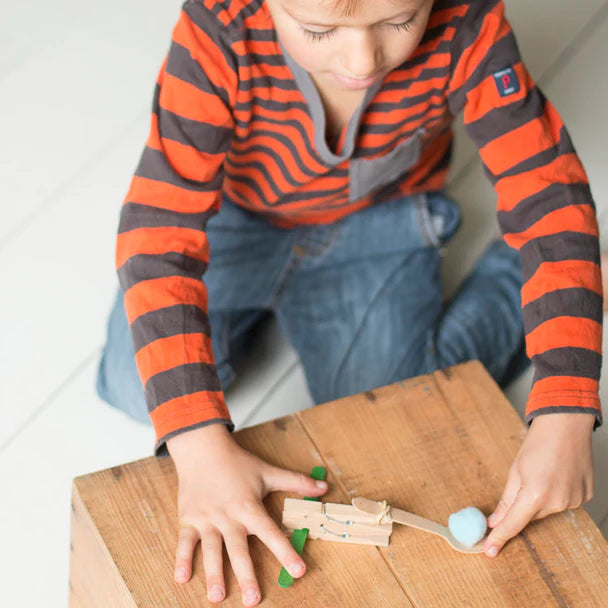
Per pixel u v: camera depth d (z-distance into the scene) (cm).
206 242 113
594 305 108
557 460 102
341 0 93
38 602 125
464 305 140
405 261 139
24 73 166
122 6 176
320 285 138
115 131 161
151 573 99
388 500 103
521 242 112
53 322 145
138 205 111
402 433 106
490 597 97
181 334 107
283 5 96
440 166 136
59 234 152
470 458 105
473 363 111
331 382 135
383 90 114
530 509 100
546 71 165
